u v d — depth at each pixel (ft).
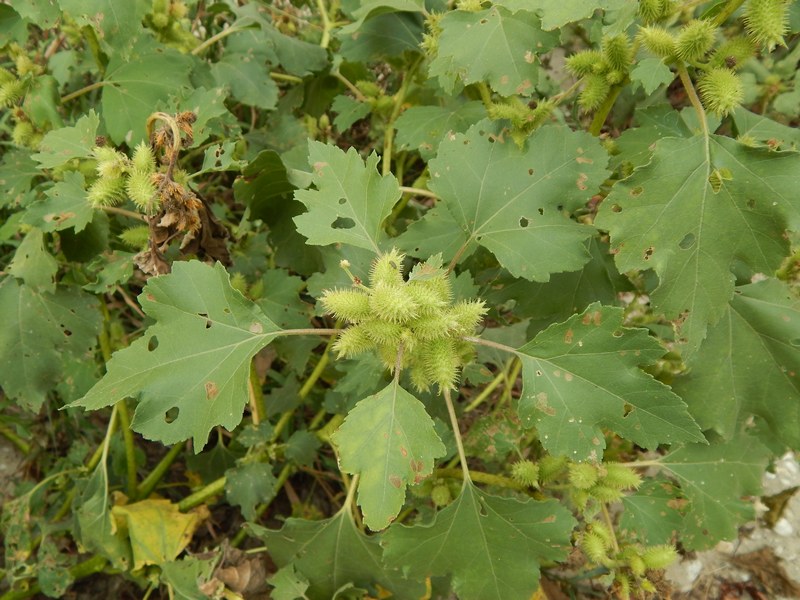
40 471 1.57
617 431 0.82
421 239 1.10
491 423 1.18
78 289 1.26
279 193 1.24
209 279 0.84
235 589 1.23
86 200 1.06
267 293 1.31
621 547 1.09
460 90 1.24
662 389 0.79
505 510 0.92
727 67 0.89
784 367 1.04
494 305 1.27
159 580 1.27
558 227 0.96
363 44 1.45
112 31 1.09
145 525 1.30
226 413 0.83
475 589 0.93
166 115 0.94
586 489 0.98
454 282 1.06
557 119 1.58
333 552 1.14
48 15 1.14
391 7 1.23
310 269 1.34
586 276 1.15
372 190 0.93
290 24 1.82
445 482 1.09
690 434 0.79
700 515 1.15
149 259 1.00
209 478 1.50
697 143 0.87
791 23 0.96
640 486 1.12
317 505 1.61
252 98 1.55
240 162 1.08
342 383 1.23
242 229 1.32
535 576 0.92
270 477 1.29
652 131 1.11
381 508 0.74
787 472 1.56
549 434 0.84
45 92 1.23
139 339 0.81
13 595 1.33
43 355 1.23
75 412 1.50
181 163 1.40
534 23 0.96
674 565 1.47
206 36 1.81
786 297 1.07
